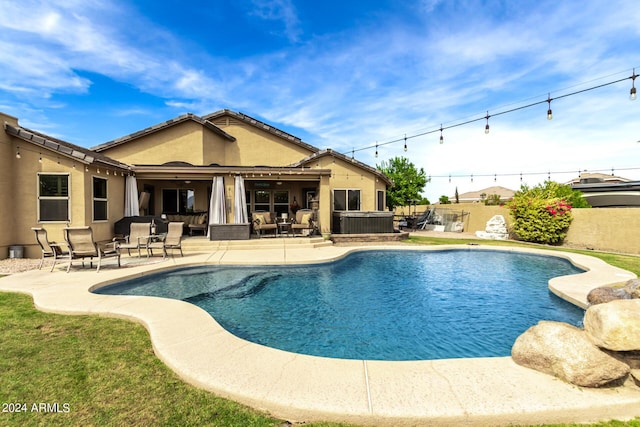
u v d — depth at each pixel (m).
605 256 11.05
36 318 4.70
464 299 6.62
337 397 2.64
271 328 5.08
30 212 9.94
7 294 5.96
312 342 4.58
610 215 13.05
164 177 13.19
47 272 7.76
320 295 6.84
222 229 12.55
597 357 2.78
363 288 7.40
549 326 3.20
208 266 9.16
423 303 6.35
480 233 18.02
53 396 2.75
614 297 4.61
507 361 3.28
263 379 2.92
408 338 4.73
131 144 15.82
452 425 2.43
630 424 2.47
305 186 17.97
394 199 28.58
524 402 2.55
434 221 24.91
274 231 15.01
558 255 11.21
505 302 6.42
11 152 9.79
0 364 3.29
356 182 17.38
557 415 2.48
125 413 2.53
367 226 14.90
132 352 3.61
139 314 4.72
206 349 3.56
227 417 2.51
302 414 2.52
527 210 15.27
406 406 2.51
